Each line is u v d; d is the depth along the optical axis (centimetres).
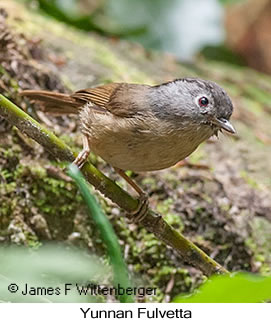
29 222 956
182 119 825
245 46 2073
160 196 1098
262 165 1327
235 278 362
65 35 1478
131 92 860
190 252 760
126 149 836
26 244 935
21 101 1051
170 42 1888
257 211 1169
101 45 1570
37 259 466
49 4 1633
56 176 993
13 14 1361
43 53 1276
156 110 826
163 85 857
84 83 1261
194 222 1090
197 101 830
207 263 754
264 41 2053
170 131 821
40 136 693
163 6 1883
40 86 1123
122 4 1875
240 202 1171
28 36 1255
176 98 830
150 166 852
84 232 982
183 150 843
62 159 707
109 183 740
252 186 1234
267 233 1134
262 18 2028
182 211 1091
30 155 1002
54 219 976
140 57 1670
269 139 1474
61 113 967
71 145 1071
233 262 1077
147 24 1873
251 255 1093
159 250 1024
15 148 991
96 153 879
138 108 828
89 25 1719
